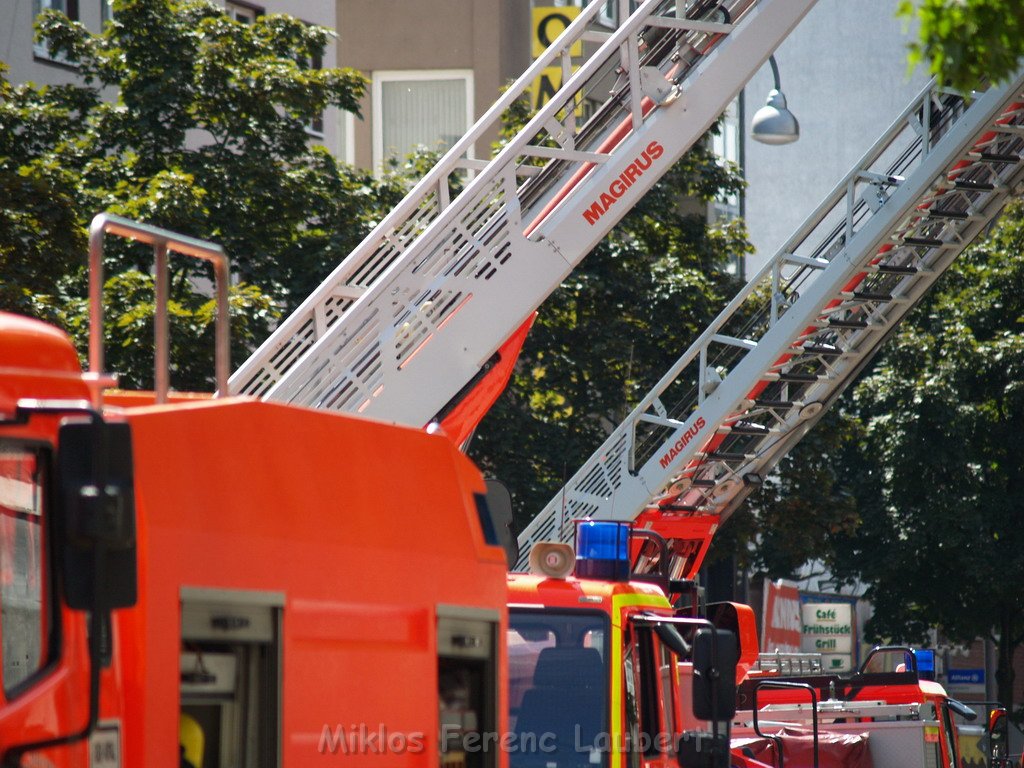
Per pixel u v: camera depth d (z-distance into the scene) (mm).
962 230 45031
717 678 16516
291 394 26875
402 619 12680
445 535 13648
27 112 45594
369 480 12414
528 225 30281
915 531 73000
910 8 17672
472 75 88625
